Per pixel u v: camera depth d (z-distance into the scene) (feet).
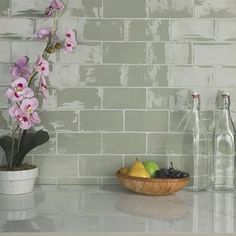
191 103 5.72
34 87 5.68
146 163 5.44
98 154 5.76
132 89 5.72
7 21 5.67
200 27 5.70
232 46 5.72
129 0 5.67
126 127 5.75
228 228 4.04
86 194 5.35
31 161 5.74
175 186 5.09
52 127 5.73
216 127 5.76
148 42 5.69
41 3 5.67
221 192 5.53
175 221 4.26
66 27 5.68
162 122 5.75
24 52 5.69
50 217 4.39
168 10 5.68
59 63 5.69
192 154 5.75
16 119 5.22
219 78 5.74
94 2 5.67
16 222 4.21
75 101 5.72
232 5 5.68
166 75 5.72
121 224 4.16
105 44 5.69
